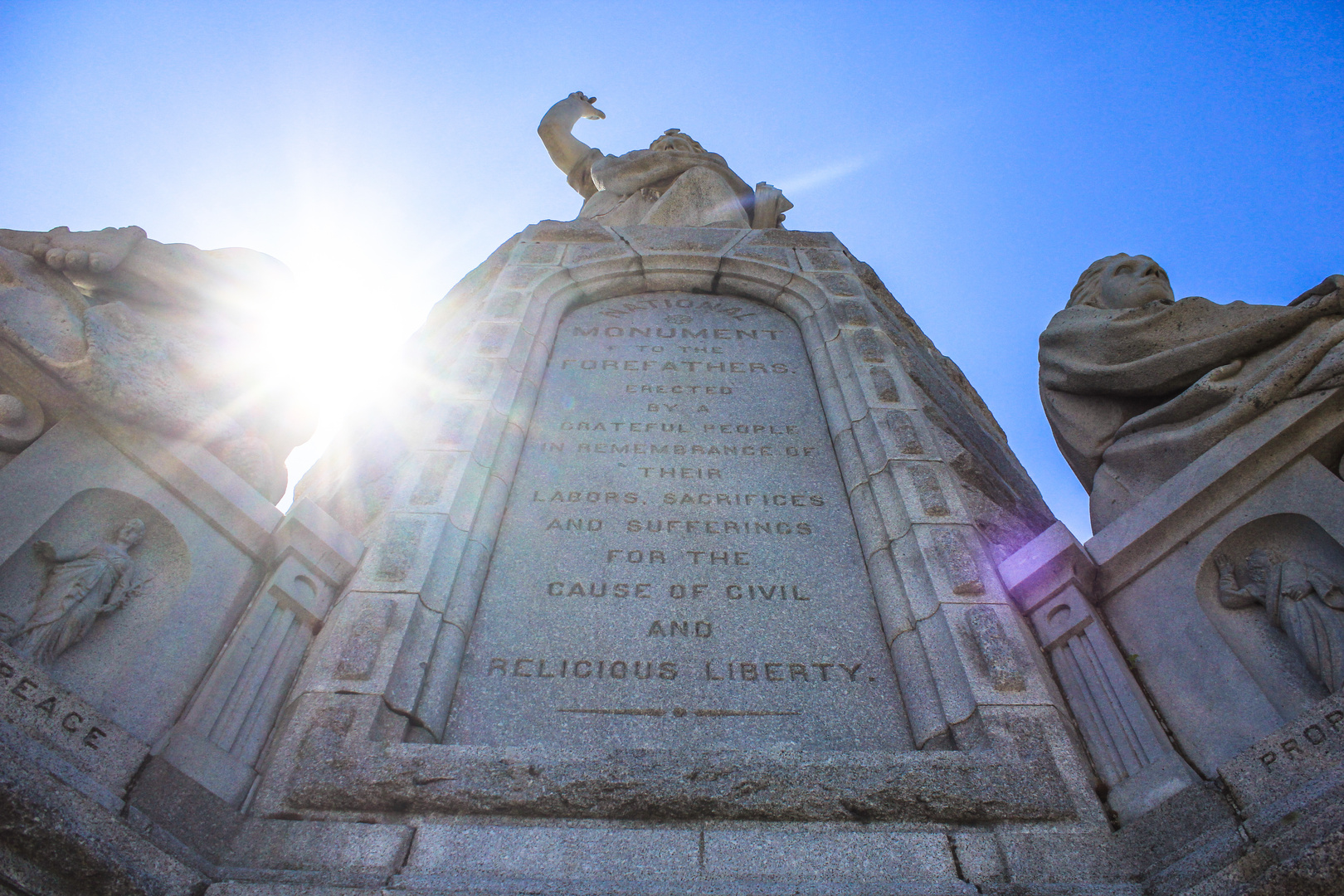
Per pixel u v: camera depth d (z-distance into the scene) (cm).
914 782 334
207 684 350
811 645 419
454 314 752
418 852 302
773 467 529
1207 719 350
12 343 361
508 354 602
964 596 420
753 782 331
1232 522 384
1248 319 442
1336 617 335
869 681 403
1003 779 337
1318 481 366
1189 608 379
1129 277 528
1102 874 303
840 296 689
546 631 422
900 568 446
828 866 301
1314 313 415
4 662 290
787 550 470
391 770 332
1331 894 244
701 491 509
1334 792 268
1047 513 587
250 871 290
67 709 294
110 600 349
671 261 739
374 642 385
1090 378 494
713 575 453
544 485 511
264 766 343
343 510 503
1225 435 405
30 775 259
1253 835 277
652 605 435
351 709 357
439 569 434
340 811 320
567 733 374
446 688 388
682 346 652
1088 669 389
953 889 292
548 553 465
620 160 983
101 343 383
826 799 327
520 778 330
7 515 334
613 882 293
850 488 511
